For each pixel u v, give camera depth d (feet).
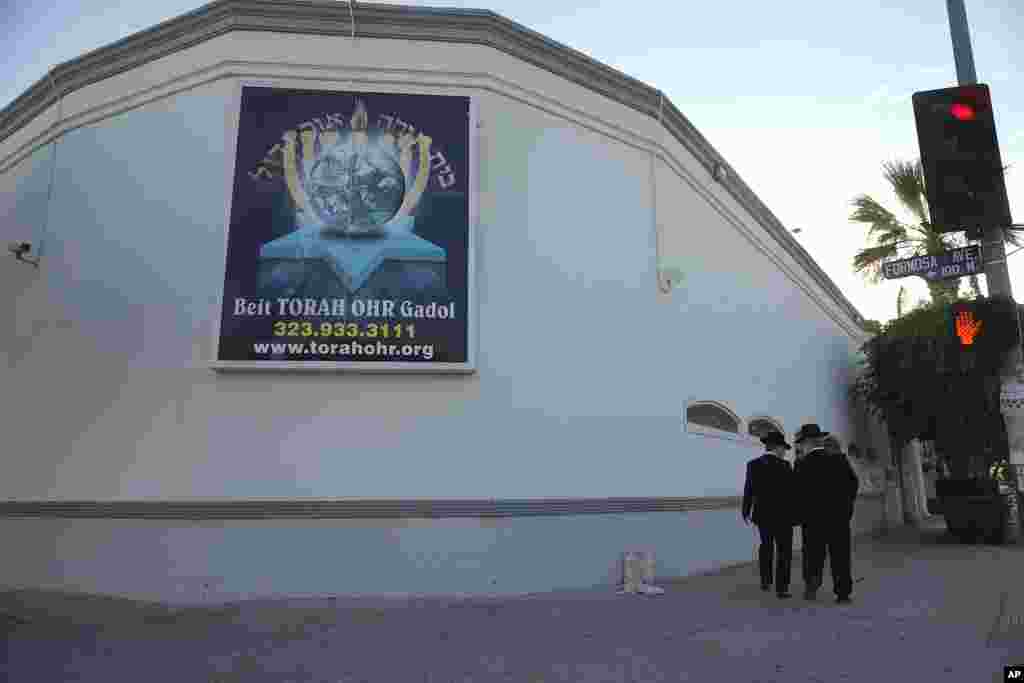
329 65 30.83
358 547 27.76
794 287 52.37
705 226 40.65
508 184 31.65
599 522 30.94
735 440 39.86
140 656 19.85
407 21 31.37
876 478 63.57
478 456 29.07
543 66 33.35
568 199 33.12
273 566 27.48
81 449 29.45
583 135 34.19
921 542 49.98
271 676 18.04
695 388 37.37
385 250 29.50
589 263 33.12
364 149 30.30
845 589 26.68
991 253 30.17
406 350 28.86
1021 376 31.48
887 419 57.62
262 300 28.71
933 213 23.97
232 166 29.76
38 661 19.33
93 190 31.81
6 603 26.27
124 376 29.58
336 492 28.02
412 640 21.48
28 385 30.91
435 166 30.50
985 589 28.96
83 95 32.94
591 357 32.27
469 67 31.63
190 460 28.27
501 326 30.35
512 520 29.04
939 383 51.85
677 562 33.24
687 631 22.34
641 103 36.24
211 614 25.21
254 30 31.09
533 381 30.63
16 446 30.50
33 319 31.55
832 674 17.81
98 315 30.53
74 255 31.45
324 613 25.11
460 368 29.04
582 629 22.74
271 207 29.53
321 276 29.01
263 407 28.45
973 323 29.89
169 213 30.53
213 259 29.50
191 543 27.66
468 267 29.86
